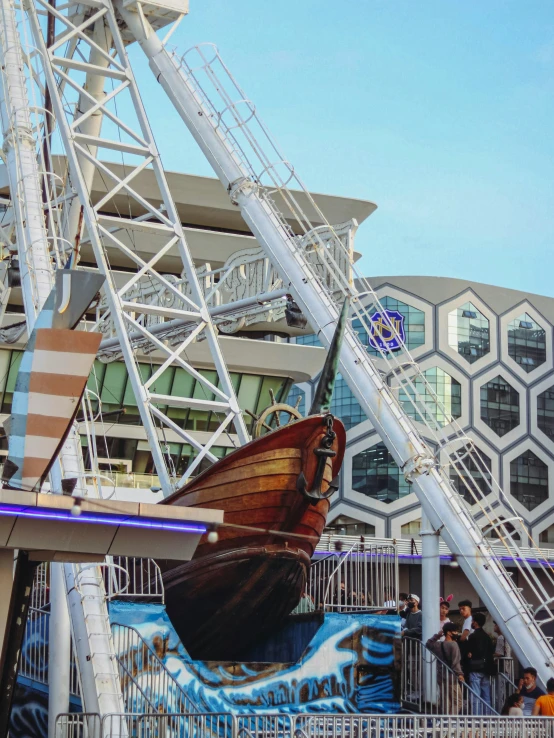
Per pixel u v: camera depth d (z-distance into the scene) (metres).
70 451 21.31
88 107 31.33
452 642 22.41
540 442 105.94
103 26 30.75
